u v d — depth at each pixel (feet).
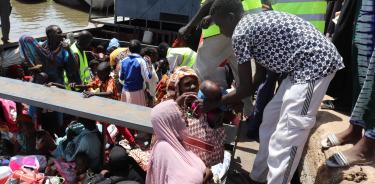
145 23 36.91
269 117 10.28
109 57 22.35
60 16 48.14
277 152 9.30
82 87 17.52
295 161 9.23
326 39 9.09
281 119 9.25
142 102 17.47
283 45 8.95
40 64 17.19
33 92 13.25
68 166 12.87
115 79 18.62
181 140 9.86
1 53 23.81
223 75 14.07
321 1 12.00
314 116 9.07
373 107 8.65
